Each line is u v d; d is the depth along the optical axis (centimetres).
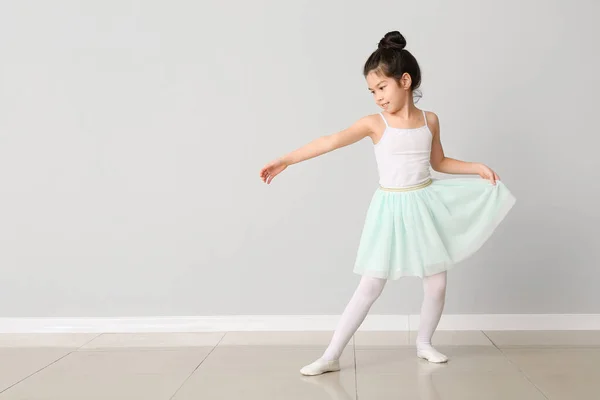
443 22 289
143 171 294
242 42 292
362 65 291
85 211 295
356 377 210
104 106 294
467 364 227
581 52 289
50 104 294
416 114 235
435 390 193
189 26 293
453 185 234
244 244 294
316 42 291
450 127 290
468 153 291
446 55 289
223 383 203
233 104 293
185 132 293
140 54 293
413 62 228
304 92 291
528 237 291
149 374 215
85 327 294
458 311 293
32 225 295
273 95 292
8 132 294
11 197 295
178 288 295
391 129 229
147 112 293
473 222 232
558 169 290
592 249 291
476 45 289
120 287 295
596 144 290
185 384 202
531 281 291
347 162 291
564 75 289
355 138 231
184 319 294
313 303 293
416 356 240
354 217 292
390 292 292
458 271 292
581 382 202
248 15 292
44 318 295
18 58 294
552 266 291
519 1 289
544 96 289
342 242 292
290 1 291
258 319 293
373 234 227
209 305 295
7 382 207
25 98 294
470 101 290
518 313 291
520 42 289
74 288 295
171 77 293
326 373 215
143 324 294
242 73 292
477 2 290
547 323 290
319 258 293
